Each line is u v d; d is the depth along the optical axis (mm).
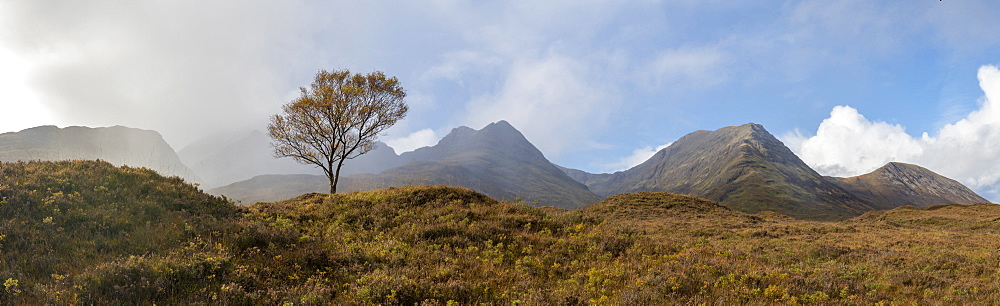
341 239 16016
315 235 16359
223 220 14969
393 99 36938
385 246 14531
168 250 10453
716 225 34781
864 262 17703
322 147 36312
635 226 34281
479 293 10023
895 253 19609
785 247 22516
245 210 19375
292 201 26719
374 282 9531
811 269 15266
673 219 40812
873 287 12805
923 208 69312
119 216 12758
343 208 23219
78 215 12148
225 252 10602
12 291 7098
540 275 12273
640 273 12453
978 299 11852
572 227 20688
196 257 9398
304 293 8797
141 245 10781
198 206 16344
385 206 23344
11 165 16203
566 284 11164
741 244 24281
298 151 35750
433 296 9367
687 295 10266
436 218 20984
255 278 9148
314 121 34750
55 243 10086
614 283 11109
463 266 12594
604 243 16625
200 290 7922
